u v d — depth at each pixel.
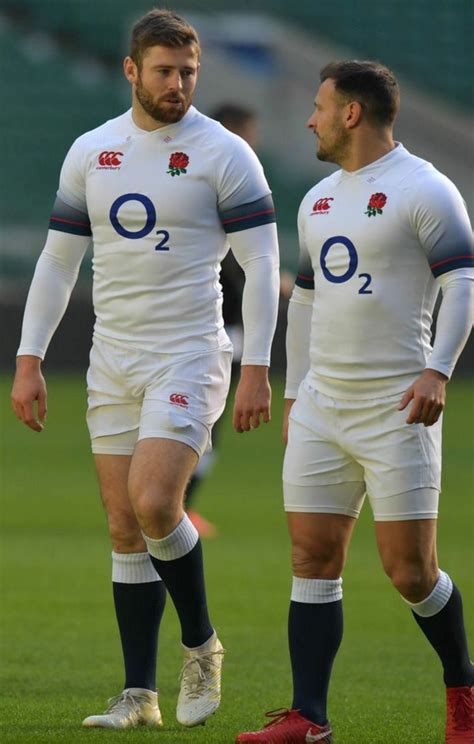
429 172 15.83
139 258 17.25
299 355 17.12
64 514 41.88
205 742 15.99
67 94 99.81
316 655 16.11
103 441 17.77
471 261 15.64
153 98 16.91
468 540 37.66
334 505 16.14
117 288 17.44
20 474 50.53
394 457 15.62
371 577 32.16
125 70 17.48
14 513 41.97
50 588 30.02
